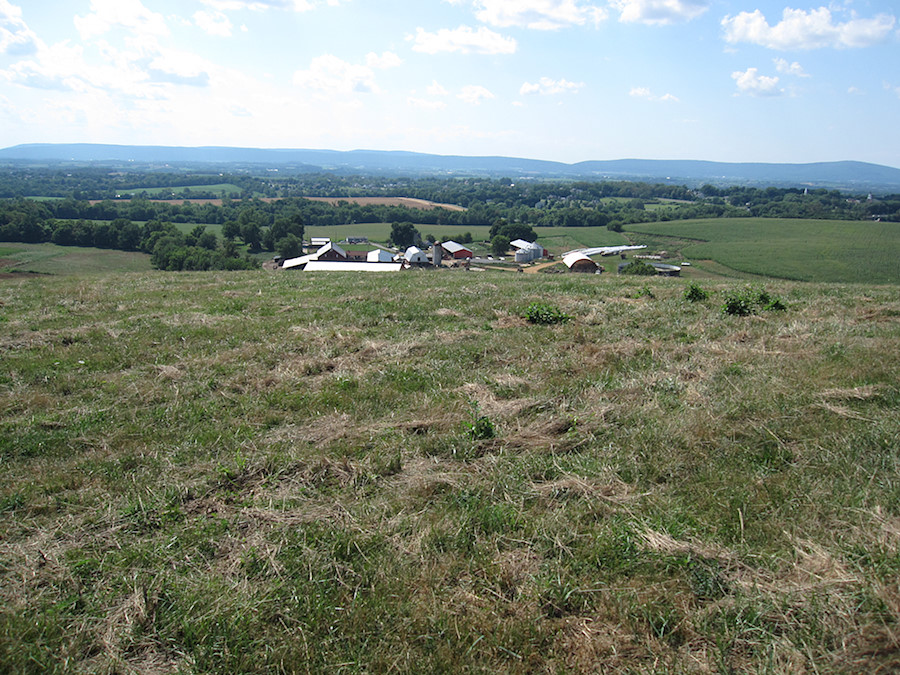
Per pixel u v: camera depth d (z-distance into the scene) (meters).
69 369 9.06
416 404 7.33
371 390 7.89
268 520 4.82
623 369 8.66
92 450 6.27
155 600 3.90
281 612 3.82
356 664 3.40
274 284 18.89
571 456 5.84
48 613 3.82
